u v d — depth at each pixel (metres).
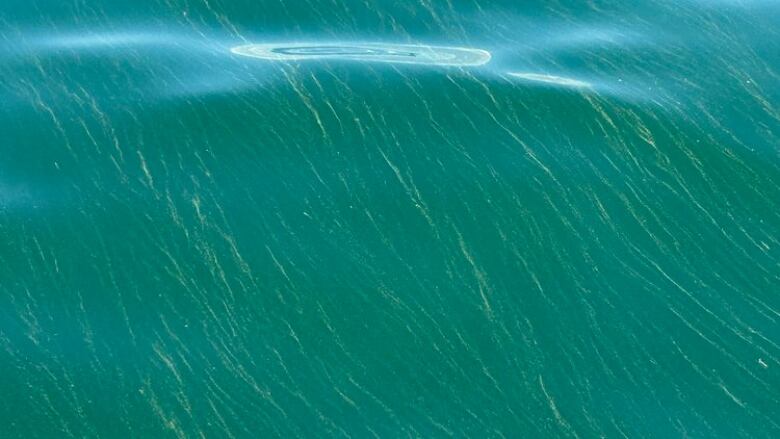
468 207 31.36
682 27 39.00
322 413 25.81
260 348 27.34
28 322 27.64
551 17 39.34
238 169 32.09
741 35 38.69
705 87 35.91
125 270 29.16
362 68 35.72
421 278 29.42
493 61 36.59
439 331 28.03
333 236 30.38
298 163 32.34
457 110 34.12
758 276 29.89
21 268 29.11
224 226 30.47
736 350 27.70
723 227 31.33
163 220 30.56
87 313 28.00
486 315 28.52
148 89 34.62
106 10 38.59
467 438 25.39
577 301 28.95
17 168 31.84
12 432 24.81
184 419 25.48
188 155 32.44
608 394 26.53
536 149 33.16
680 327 28.30
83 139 32.78
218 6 38.91
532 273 29.72
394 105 34.19
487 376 26.92
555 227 31.00
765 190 32.44
